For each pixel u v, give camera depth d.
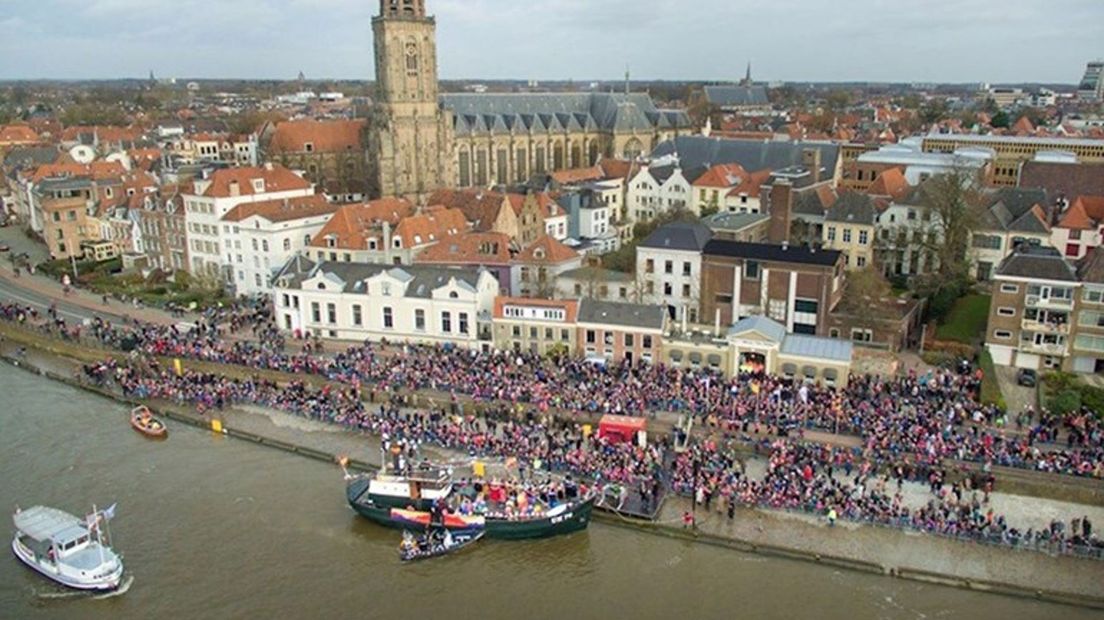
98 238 195.88
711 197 189.50
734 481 85.31
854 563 75.56
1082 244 137.62
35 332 137.00
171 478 93.56
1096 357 105.19
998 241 142.12
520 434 94.94
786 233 141.50
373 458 96.31
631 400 100.44
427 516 81.50
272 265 152.88
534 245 139.62
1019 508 81.75
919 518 79.31
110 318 144.38
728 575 75.62
